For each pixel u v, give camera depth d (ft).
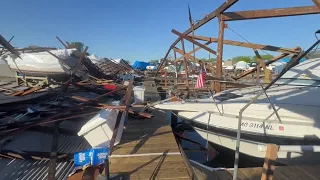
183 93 29.19
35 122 19.45
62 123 23.72
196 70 43.96
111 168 13.43
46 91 31.32
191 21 27.71
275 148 10.20
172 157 15.03
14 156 16.67
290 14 19.42
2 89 31.71
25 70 41.98
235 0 20.24
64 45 50.39
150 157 14.99
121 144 17.17
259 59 25.77
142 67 134.72
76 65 44.06
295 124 16.05
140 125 21.97
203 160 21.67
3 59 40.98
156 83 55.93
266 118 16.90
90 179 12.89
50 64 41.78
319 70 19.15
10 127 19.35
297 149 10.45
